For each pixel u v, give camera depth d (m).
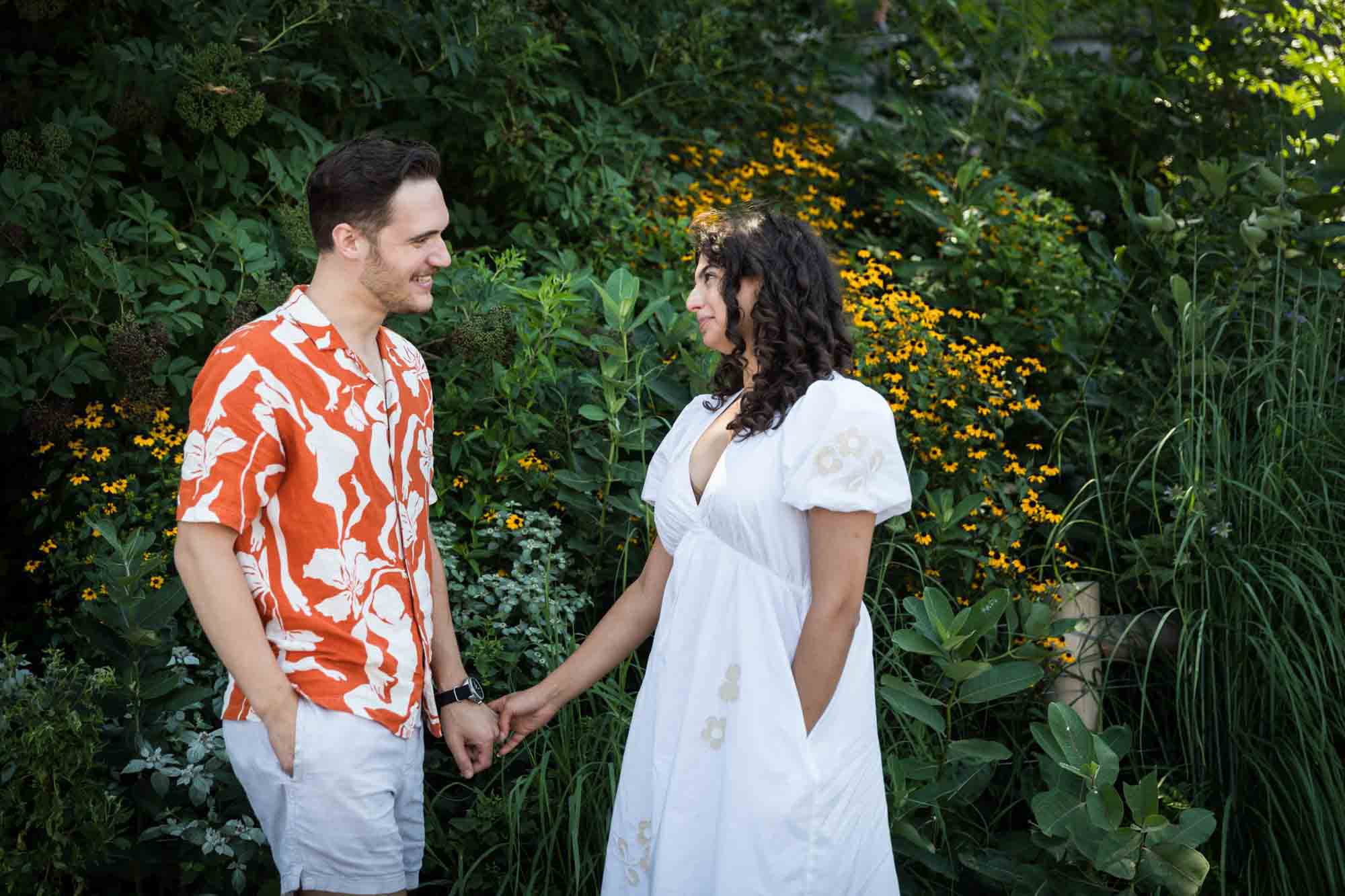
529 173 3.77
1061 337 3.71
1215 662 2.81
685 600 1.89
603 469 2.91
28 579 2.99
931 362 3.27
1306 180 3.70
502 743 2.15
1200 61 4.79
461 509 2.81
